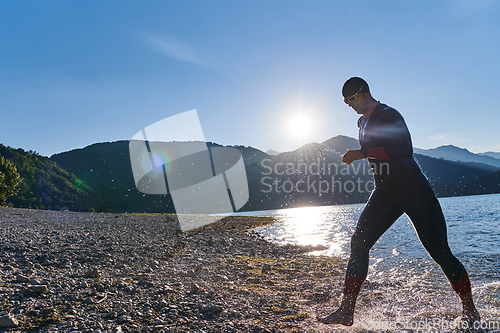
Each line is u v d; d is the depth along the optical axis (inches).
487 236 390.0
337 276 189.3
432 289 154.5
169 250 280.8
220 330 98.0
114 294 132.7
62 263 201.3
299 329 100.0
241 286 159.3
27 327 97.0
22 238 302.4
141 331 96.7
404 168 96.7
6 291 129.3
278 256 274.7
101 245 287.3
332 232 533.0
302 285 163.9
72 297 125.2
